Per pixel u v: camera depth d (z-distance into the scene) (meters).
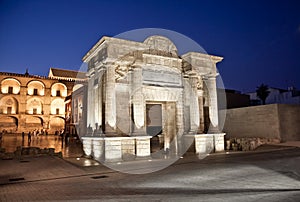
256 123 29.20
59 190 8.85
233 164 14.15
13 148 25.81
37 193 8.46
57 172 12.70
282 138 26.80
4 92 61.00
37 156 18.98
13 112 61.72
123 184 9.66
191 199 7.13
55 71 71.88
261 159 16.05
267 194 7.50
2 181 10.73
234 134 31.86
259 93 55.34
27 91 62.84
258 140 24.41
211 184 9.17
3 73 60.31
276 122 26.98
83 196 7.89
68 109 51.16
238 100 39.94
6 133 56.91
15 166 14.59
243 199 6.96
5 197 8.00
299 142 26.34
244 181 9.54
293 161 14.84
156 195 7.76
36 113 64.00
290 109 28.33
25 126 61.12
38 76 65.00
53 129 64.00
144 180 10.34
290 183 9.05
